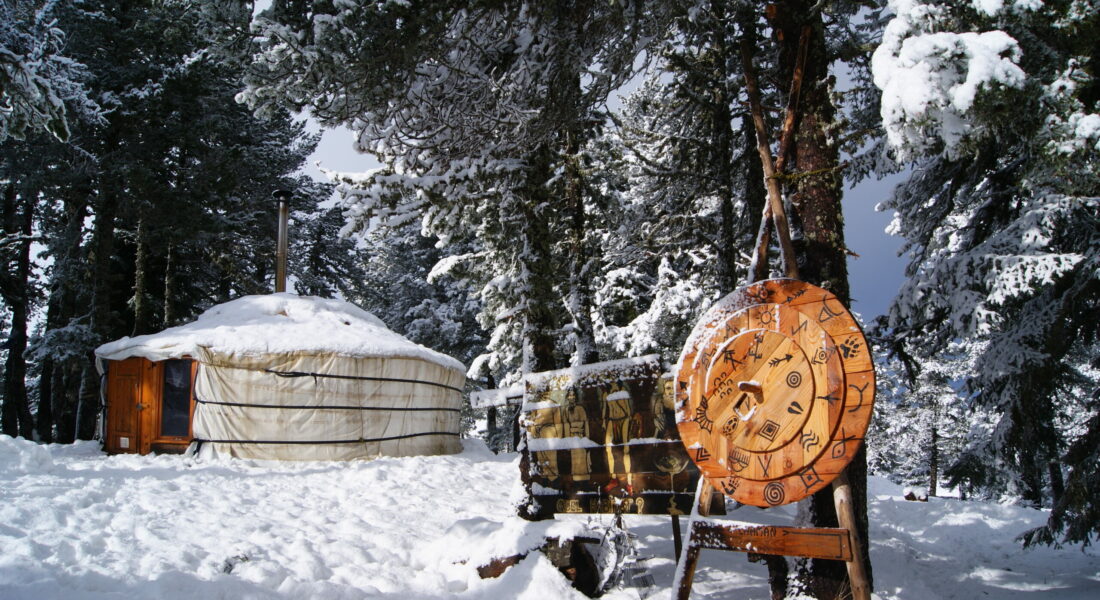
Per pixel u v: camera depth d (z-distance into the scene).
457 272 14.55
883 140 7.84
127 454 11.48
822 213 5.07
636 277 16.88
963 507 10.63
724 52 9.40
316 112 5.48
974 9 4.41
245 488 8.53
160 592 4.24
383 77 5.27
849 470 4.80
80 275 17.84
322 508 7.72
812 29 5.29
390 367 12.77
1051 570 7.42
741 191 12.16
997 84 3.89
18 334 19.11
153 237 17.00
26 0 11.34
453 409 14.96
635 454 4.71
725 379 3.45
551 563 4.75
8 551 4.83
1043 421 7.76
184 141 16.14
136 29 15.07
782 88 5.39
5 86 8.40
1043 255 6.65
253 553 5.49
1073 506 6.54
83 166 14.84
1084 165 4.50
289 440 11.40
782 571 4.59
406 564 5.64
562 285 13.26
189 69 15.27
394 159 7.74
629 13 6.01
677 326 14.36
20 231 19.73
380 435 12.45
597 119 11.04
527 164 8.61
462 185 8.25
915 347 8.45
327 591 4.52
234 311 13.28
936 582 6.87
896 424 31.81
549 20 5.87
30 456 8.55
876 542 7.86
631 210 13.37
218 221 17.33
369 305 29.95
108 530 5.72
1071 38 4.72
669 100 11.40
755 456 3.30
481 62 6.58
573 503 4.91
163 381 11.86
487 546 5.05
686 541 3.59
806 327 3.31
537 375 5.18
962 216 9.38
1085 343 7.47
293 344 11.62
